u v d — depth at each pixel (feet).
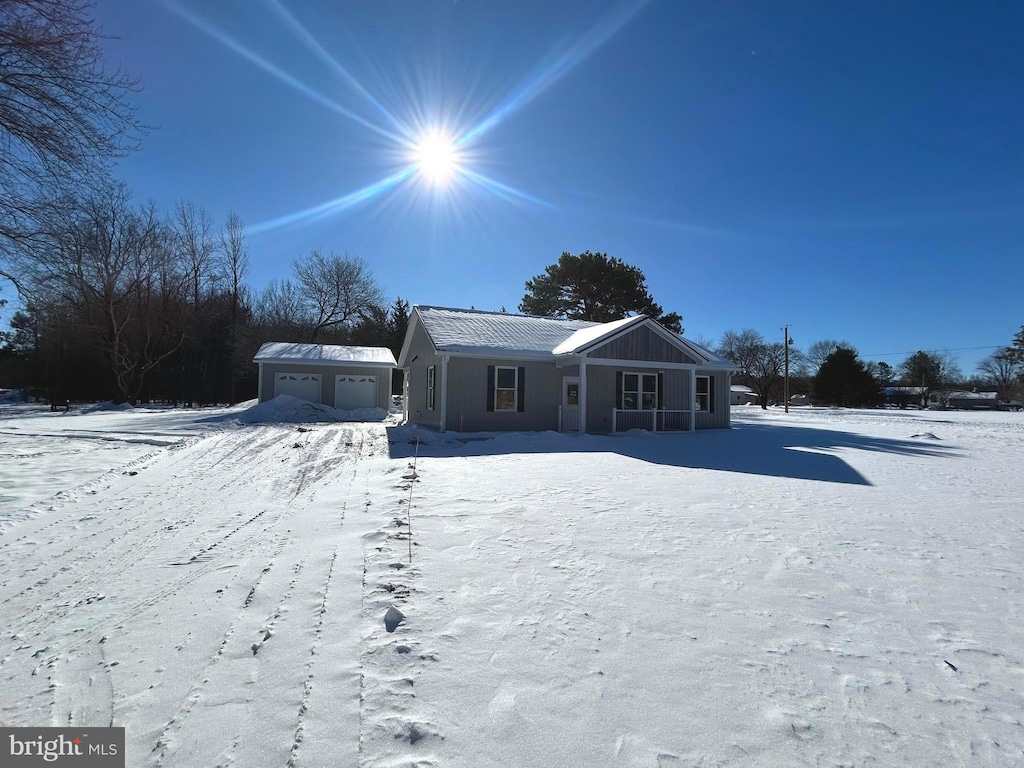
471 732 7.85
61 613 12.01
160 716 8.29
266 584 13.41
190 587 13.38
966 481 30.42
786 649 10.45
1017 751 7.65
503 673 9.37
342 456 37.35
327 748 7.51
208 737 7.77
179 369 136.46
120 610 12.12
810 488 27.04
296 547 16.35
